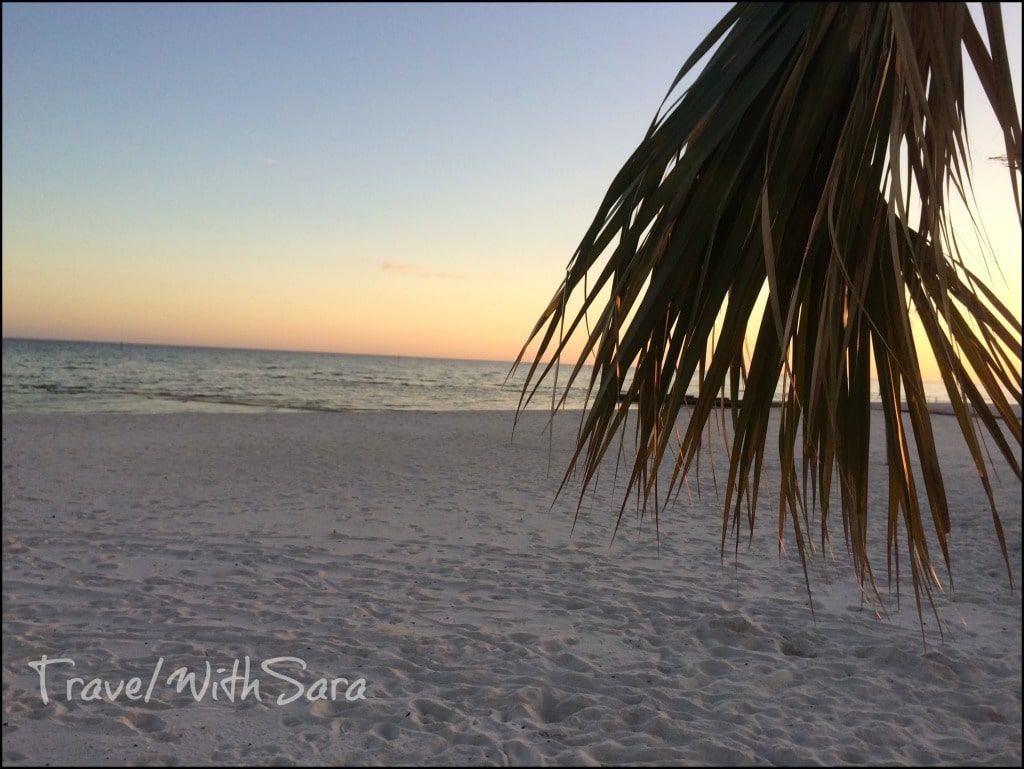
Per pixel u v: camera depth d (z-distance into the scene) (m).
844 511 1.73
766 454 12.00
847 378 1.71
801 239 1.62
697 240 1.54
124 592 5.14
